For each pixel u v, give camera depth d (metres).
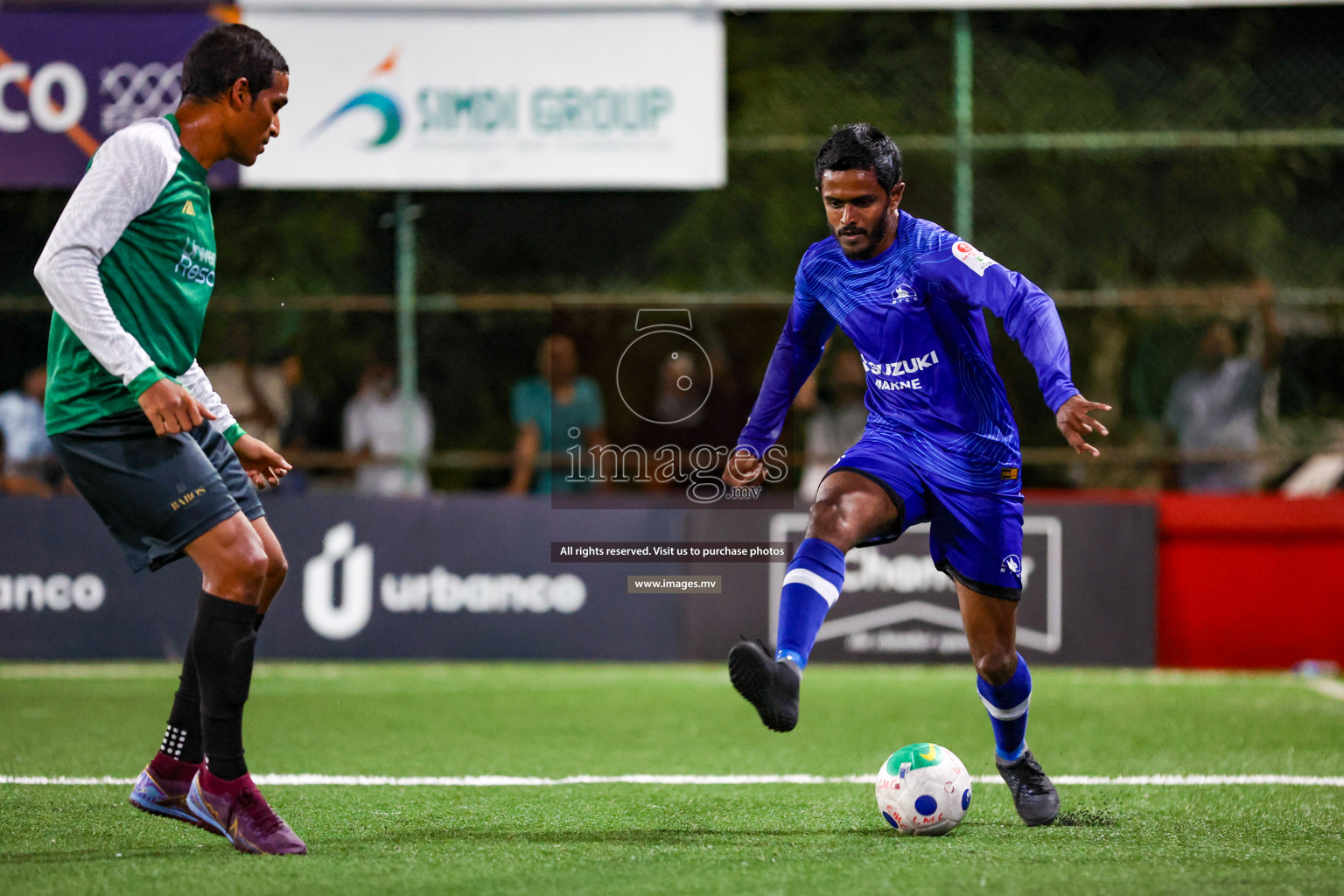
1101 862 10.95
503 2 26.94
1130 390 35.50
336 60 27.00
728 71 37.09
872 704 22.05
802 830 12.49
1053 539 26.52
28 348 33.28
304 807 13.74
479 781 15.50
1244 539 26.67
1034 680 24.91
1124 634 26.39
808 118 36.72
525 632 26.97
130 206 10.59
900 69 36.78
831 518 11.72
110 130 27.00
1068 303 28.30
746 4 26.97
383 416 30.70
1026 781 12.90
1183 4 26.00
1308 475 31.86
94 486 10.94
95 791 14.55
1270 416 29.61
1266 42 35.84
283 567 12.25
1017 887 10.02
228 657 11.03
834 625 26.45
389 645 26.92
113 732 19.33
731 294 30.08
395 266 36.41
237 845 11.32
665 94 27.06
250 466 12.70
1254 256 36.53
